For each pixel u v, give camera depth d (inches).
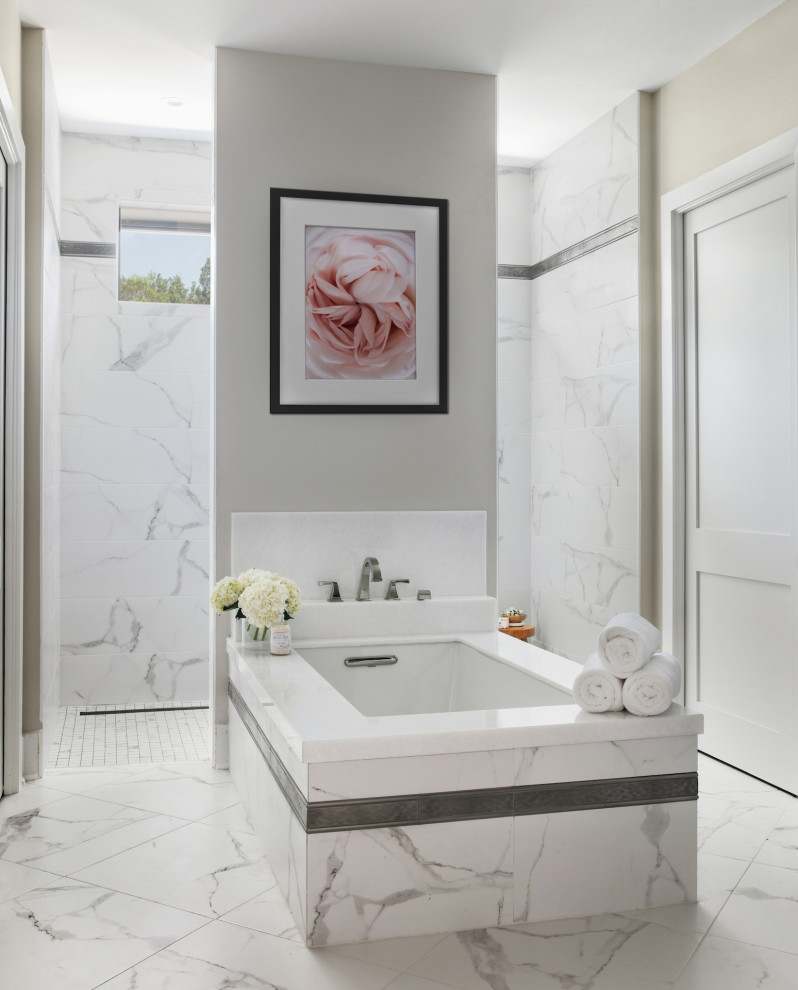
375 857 87.4
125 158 183.5
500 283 200.8
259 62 142.5
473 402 151.0
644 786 94.3
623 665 95.2
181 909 93.2
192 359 187.6
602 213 170.7
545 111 167.6
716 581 146.0
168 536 187.3
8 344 126.6
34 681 134.4
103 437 184.1
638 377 159.0
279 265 142.2
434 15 131.6
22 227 127.9
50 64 146.3
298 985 79.0
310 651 135.4
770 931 89.7
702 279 148.8
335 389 144.7
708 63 144.1
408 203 146.9
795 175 125.4
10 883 99.1
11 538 126.8
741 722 139.6
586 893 92.9
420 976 80.7
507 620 192.4
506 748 90.2
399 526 147.9
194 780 134.9
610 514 169.5
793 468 126.9
